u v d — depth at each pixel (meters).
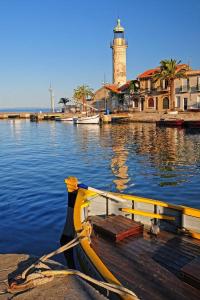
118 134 50.56
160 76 65.12
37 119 105.69
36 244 10.64
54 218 13.12
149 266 7.11
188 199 15.31
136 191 16.98
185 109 65.94
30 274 4.68
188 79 64.81
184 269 6.47
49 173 22.47
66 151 34.19
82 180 19.95
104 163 25.75
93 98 98.94
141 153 30.38
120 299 4.33
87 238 6.71
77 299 4.22
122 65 96.19
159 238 8.63
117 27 94.81
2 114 126.44
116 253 7.76
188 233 8.73
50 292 4.38
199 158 26.59
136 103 80.00
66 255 9.53
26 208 14.52
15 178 21.05
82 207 9.08
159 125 59.31
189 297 5.95
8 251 10.19
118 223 9.04
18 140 49.09
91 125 75.38
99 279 5.17
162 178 19.75
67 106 121.19
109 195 9.70
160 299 5.89
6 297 4.31
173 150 31.45
